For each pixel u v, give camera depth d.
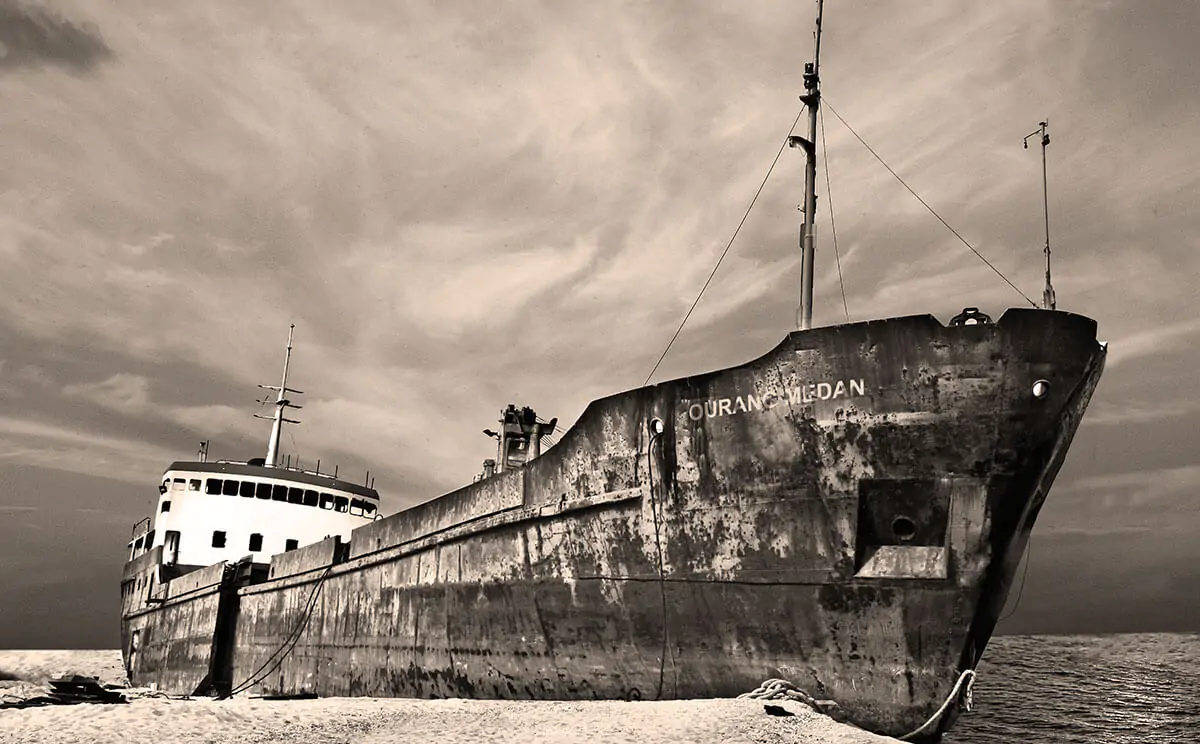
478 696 16.14
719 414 12.89
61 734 11.89
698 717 10.96
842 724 11.11
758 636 12.45
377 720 13.35
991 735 15.83
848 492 11.92
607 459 14.09
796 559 12.19
